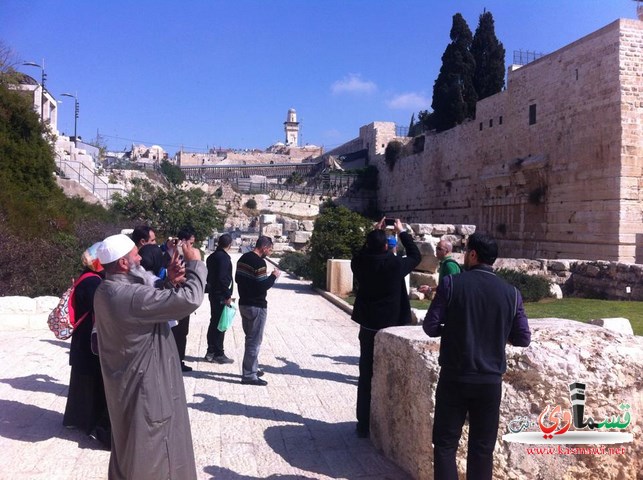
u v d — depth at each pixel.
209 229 30.67
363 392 5.48
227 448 5.11
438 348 4.44
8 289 11.72
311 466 4.76
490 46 45.34
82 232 18.59
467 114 44.81
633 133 25.50
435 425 3.73
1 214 14.77
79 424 5.33
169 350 3.74
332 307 14.18
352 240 17.28
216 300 8.13
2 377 7.07
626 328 8.52
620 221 25.25
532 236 32.22
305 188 65.44
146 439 3.54
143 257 6.69
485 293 3.60
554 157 30.25
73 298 5.26
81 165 34.28
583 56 27.92
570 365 4.11
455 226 18.50
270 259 29.38
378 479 4.52
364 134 64.00
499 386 3.59
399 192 53.25
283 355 8.91
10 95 20.27
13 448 4.93
